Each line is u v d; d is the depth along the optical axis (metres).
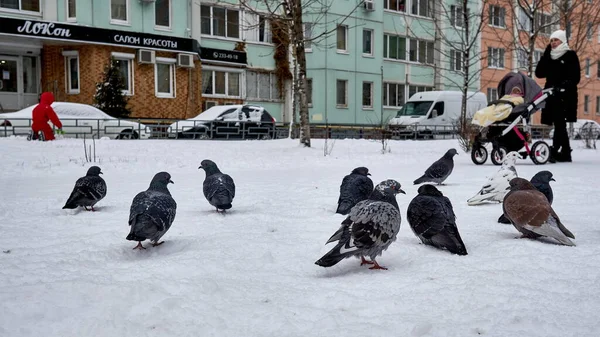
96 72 29.19
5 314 3.29
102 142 19.27
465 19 23.62
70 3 28.72
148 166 14.43
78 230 6.13
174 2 31.73
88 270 4.36
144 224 4.76
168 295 3.62
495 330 3.00
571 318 3.18
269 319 3.21
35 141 18.75
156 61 31.19
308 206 7.70
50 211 7.53
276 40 36.09
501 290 3.68
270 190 9.59
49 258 4.73
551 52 14.94
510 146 14.80
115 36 29.28
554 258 4.52
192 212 7.34
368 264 4.52
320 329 3.08
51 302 3.48
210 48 33.38
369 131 34.88
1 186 10.40
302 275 4.25
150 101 31.17
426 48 42.66
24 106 30.02
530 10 23.78
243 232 5.82
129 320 3.21
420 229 4.92
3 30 26.36
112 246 5.23
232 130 26.38
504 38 42.56
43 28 27.27
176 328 3.09
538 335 2.93
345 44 38.00
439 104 32.78
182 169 14.30
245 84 35.47
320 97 37.00
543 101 14.48
